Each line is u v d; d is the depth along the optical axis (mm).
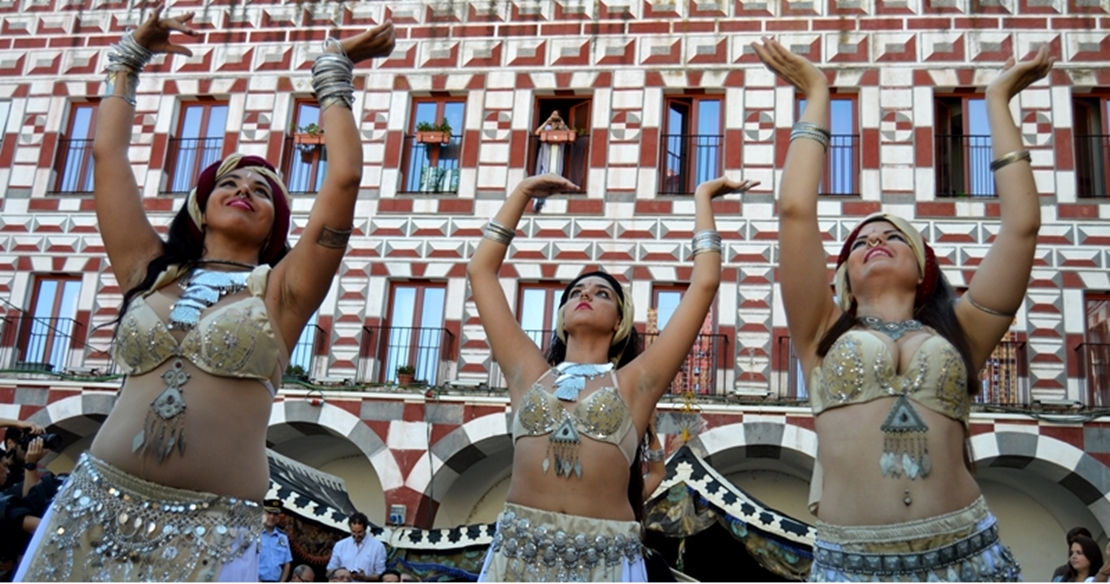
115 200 4969
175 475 4344
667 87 21344
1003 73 5422
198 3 23109
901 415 4586
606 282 5969
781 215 5133
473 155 21453
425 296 20922
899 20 21062
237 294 4715
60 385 20609
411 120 22078
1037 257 19531
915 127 20484
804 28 21266
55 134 22688
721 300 19875
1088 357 18875
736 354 19547
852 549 4535
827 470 4742
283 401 19969
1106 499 18047
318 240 4719
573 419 5344
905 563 4457
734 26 21484
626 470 5387
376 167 21578
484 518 20953
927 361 4680
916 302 5191
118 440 4402
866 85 20797
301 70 22484
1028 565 19484
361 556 13820
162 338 4512
